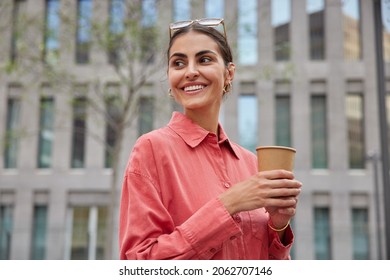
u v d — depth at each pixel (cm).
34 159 1878
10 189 1867
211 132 171
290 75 1855
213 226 142
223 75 172
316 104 1881
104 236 1838
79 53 1855
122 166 1820
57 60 1373
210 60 167
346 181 1819
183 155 163
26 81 1856
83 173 1862
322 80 1878
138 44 1243
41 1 1844
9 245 1836
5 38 1580
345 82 1867
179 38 168
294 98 1864
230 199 144
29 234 1831
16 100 1894
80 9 1333
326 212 1823
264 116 1858
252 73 1870
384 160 625
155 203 152
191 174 161
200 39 167
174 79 167
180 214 155
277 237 165
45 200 1866
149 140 161
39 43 1352
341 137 1839
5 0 1431
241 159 183
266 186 142
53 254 1820
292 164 154
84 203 1858
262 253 165
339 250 1777
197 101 164
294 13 1892
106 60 1827
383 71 616
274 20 1897
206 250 144
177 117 175
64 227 1836
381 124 620
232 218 143
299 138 1845
